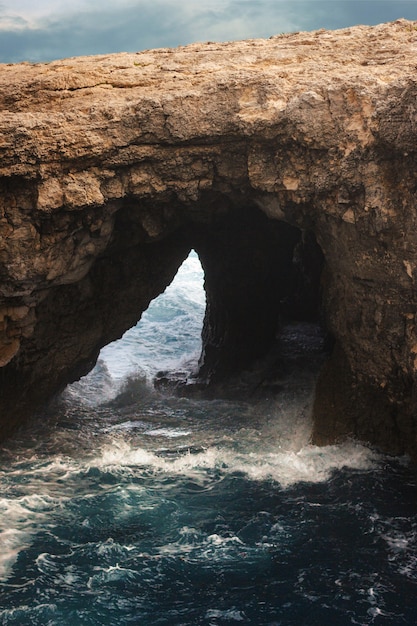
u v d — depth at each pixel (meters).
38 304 21.12
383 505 18.38
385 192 18.16
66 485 19.62
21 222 18.70
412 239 18.12
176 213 21.39
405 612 14.61
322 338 29.48
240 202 21.08
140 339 35.59
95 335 23.72
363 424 21.45
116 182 19.33
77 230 19.44
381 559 16.22
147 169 19.44
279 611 14.65
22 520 17.75
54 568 15.92
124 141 18.92
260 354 28.42
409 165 17.77
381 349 20.16
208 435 23.42
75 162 18.72
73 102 19.34
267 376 27.27
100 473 20.30
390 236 18.52
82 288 22.75
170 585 15.44
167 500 18.70
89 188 18.83
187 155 19.36
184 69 20.41
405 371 19.75
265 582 15.50
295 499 18.72
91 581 15.52
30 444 22.38
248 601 14.94
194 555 16.41
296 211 20.16
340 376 22.03
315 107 18.39
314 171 18.95
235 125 18.88
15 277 19.03
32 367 22.20
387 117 17.38
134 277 23.88
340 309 21.27
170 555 16.39
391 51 20.19
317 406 22.42
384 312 19.69
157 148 19.25
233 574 15.76
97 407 26.31
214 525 17.53
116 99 19.42
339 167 18.56
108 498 18.80
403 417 20.61
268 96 18.86
